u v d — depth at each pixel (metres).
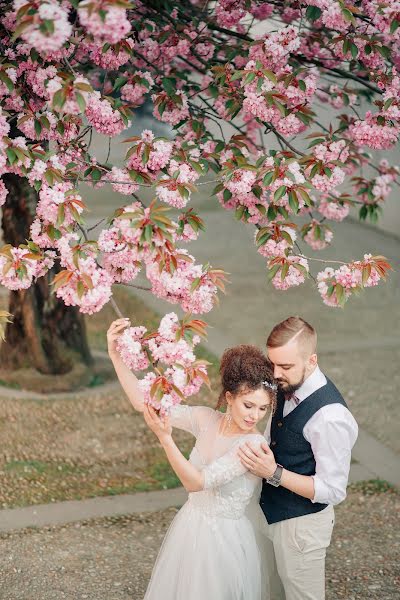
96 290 3.11
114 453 5.96
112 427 6.38
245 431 3.25
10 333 7.08
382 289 9.91
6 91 3.62
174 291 3.25
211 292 3.34
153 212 3.09
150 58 4.79
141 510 5.18
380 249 11.23
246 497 3.29
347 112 6.99
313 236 4.78
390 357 7.87
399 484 5.54
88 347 7.28
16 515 5.08
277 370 3.24
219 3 4.62
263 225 4.12
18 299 7.00
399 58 4.46
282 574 3.40
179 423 3.42
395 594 4.30
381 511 5.18
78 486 5.48
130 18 4.63
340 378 7.39
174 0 4.91
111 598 4.26
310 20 4.45
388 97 4.11
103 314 8.88
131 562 4.60
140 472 5.70
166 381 3.00
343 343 8.20
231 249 11.25
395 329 8.61
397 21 3.86
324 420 3.21
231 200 4.13
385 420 6.58
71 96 3.14
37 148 3.45
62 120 3.82
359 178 5.29
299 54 4.88
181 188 3.55
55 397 6.85
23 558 4.61
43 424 6.38
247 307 9.17
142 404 3.26
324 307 9.25
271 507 3.37
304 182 3.61
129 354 3.14
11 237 6.55
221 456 3.25
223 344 8.08
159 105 4.46
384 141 4.22
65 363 7.05
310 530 3.29
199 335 3.13
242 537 3.30
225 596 3.26
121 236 3.25
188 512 3.35
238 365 3.14
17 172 3.44
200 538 3.27
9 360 7.09
